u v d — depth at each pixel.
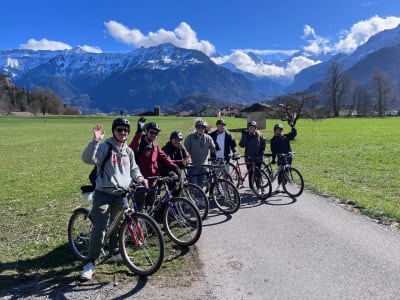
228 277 5.16
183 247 6.24
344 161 17.09
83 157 5.13
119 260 5.71
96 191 5.36
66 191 11.52
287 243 6.34
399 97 110.75
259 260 5.69
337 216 7.87
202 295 4.71
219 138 10.15
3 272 5.43
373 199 9.17
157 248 6.05
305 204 8.94
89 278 5.15
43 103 145.62
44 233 7.31
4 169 16.38
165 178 6.38
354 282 4.96
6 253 6.20
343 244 6.24
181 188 7.23
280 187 10.87
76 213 5.96
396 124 59.25
